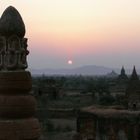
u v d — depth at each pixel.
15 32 17.16
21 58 17.28
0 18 17.47
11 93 16.81
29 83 17.16
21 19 17.41
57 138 74.38
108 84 193.62
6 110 16.58
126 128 53.47
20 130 16.50
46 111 102.38
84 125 56.34
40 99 113.00
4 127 16.41
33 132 16.80
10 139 16.42
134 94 95.25
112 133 53.97
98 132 55.03
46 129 84.50
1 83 16.78
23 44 17.42
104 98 115.31
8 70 17.02
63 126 88.94
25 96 16.92
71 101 126.94
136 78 100.44
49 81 138.25
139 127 52.75
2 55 17.27
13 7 17.44
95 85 185.25
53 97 128.50
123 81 194.12
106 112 56.69
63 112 103.25
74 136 53.31
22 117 16.78
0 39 17.34
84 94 148.88
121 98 104.81
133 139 52.75
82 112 57.22
